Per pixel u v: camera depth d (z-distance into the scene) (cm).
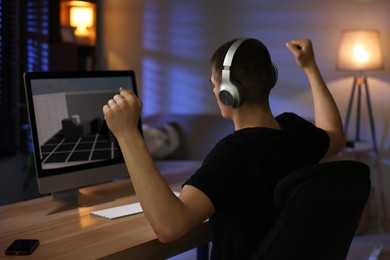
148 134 494
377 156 439
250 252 135
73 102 207
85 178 208
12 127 550
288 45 189
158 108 565
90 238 156
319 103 185
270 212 136
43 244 151
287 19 486
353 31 420
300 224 127
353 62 421
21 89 554
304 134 155
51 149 198
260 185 134
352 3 455
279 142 141
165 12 552
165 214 125
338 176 129
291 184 126
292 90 489
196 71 539
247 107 143
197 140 502
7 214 183
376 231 419
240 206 132
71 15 548
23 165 544
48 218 178
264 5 496
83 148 208
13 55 545
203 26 531
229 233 136
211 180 128
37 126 195
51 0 546
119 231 163
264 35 498
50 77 201
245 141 136
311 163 151
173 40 549
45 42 550
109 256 143
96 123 213
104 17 586
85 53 574
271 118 147
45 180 195
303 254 130
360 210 139
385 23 445
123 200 202
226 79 141
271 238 129
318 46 473
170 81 555
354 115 461
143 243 152
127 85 229
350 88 462
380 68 420
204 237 171
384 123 450
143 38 566
